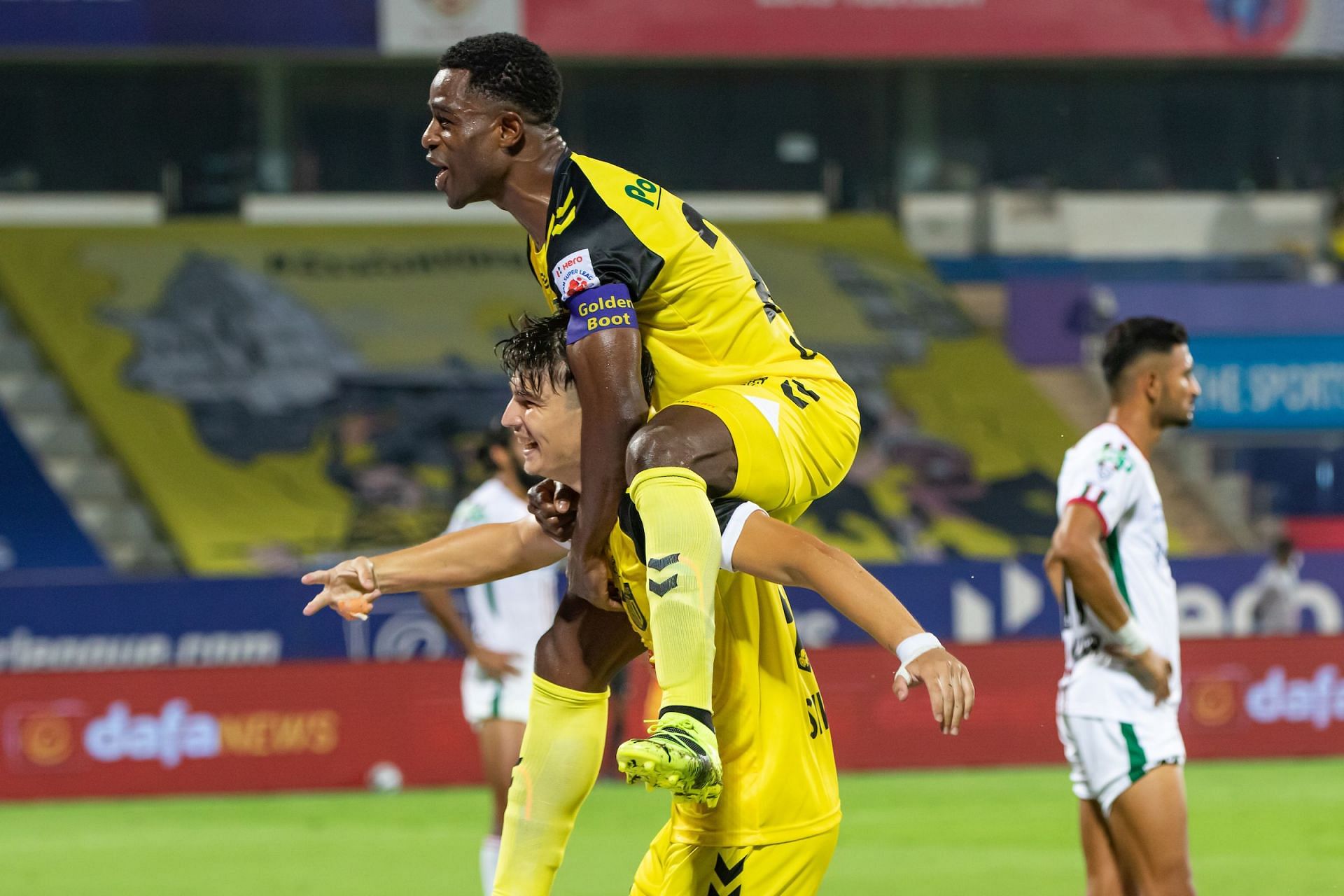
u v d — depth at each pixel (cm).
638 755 652
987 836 2206
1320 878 1873
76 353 4809
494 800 1642
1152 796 1160
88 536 4481
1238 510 5006
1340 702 3070
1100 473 1180
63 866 2064
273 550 4394
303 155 5241
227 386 4806
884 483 4769
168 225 5131
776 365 825
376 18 4503
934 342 5162
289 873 1997
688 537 700
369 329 5006
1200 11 4772
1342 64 5394
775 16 4662
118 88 5091
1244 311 5150
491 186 841
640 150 5316
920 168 5459
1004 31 4734
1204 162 5531
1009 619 3606
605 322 775
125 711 2778
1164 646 1191
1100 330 5181
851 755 2912
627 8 4591
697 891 733
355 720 2858
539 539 841
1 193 5050
